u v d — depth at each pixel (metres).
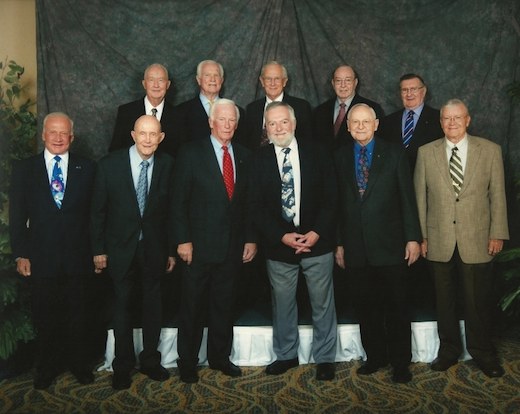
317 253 3.46
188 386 3.45
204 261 3.44
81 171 3.42
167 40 4.37
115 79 4.36
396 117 4.12
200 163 3.42
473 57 4.35
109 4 4.32
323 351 3.58
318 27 4.40
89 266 3.47
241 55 4.39
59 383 3.50
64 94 4.32
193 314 3.49
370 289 3.50
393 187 3.44
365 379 3.52
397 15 4.38
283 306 3.59
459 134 3.49
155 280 3.50
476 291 3.57
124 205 3.39
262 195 3.48
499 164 3.53
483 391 3.35
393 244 3.43
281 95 4.14
